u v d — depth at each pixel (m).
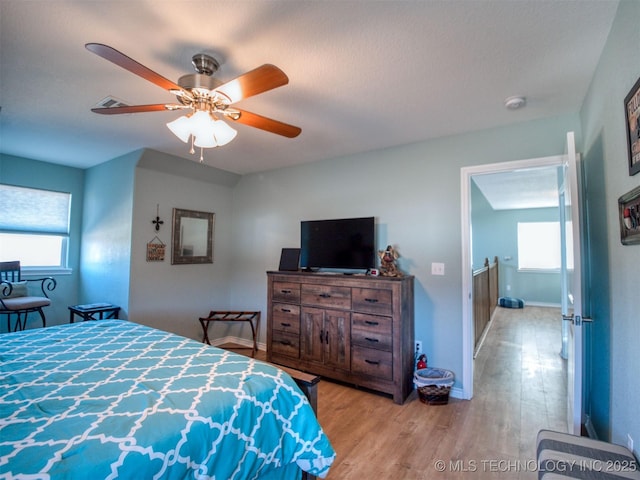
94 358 1.71
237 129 2.93
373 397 2.93
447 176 3.06
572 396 2.01
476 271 4.50
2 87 2.19
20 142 3.33
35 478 0.84
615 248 1.66
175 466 1.05
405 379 2.88
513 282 8.18
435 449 2.14
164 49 1.76
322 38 1.67
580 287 1.92
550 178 4.86
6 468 0.86
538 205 7.57
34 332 2.22
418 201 3.21
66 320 4.18
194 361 1.68
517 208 8.07
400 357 2.81
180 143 3.35
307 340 3.38
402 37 1.66
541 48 1.74
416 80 2.07
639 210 1.31
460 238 2.98
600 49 1.74
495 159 2.83
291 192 4.17
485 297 5.31
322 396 2.94
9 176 3.77
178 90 1.66
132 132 3.03
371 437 2.29
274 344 3.64
